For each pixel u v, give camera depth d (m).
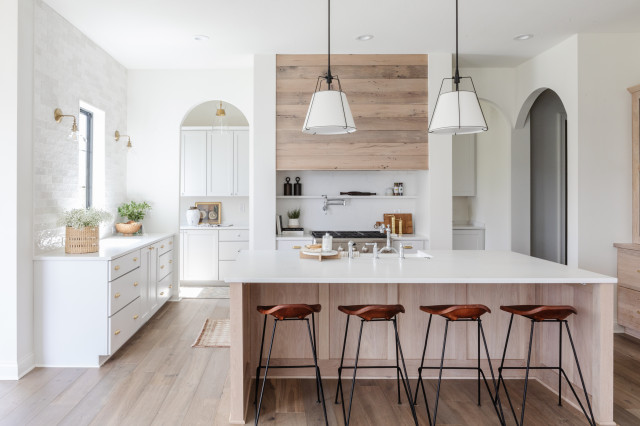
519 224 5.98
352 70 5.30
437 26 4.43
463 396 3.21
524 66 5.62
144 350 4.10
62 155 4.18
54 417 2.84
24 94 3.52
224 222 7.38
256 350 3.46
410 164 5.35
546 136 6.21
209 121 7.45
